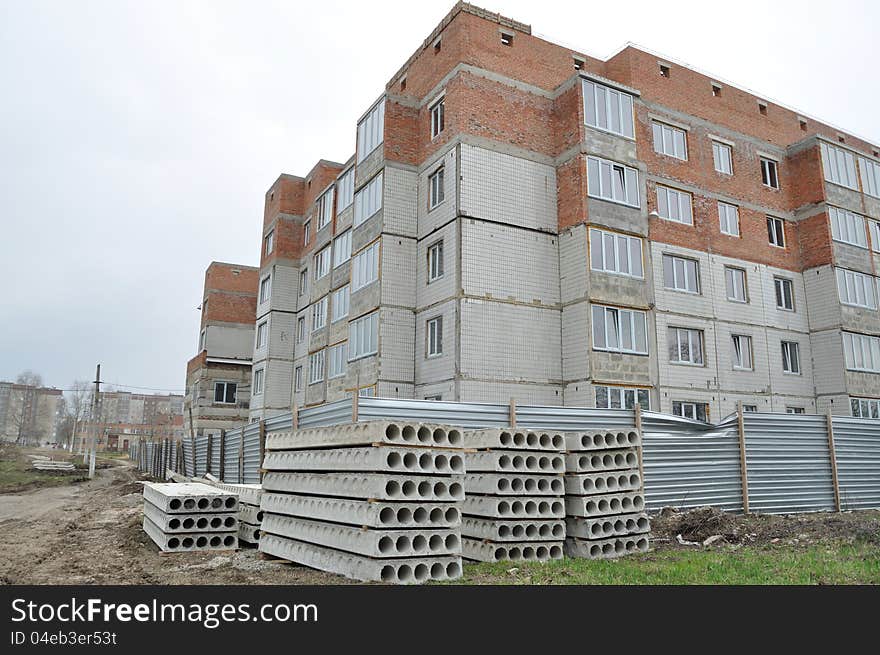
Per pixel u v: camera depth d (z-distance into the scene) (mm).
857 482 15125
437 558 7562
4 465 43406
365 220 21703
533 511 8797
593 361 18219
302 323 32156
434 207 19891
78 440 108500
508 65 20344
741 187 24188
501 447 8758
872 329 24672
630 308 19359
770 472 13867
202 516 10305
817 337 24328
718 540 10328
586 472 9258
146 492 12461
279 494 9648
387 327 19719
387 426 7492
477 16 20094
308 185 33812
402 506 7441
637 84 22234
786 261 24766
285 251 33688
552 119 20797
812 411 23891
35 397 129250
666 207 21906
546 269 19500
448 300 18375
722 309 22188
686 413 20422
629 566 8273
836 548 9625
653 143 22203
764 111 26000
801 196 25562
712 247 22516
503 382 18016
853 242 25203
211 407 38781
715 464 13258
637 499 9594
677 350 20875
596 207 19359
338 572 7855
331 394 25469
